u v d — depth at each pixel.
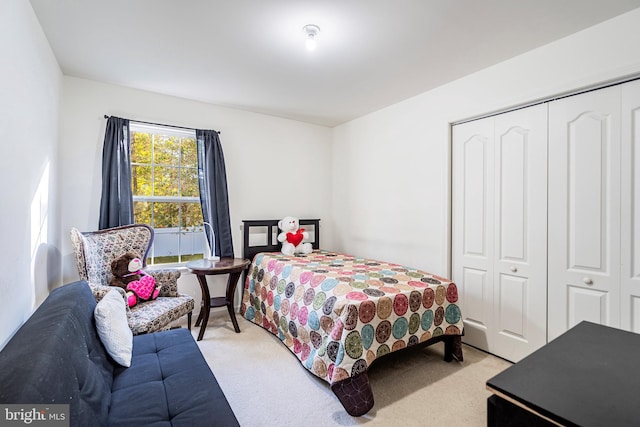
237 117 3.70
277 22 1.96
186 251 3.48
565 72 2.14
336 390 1.88
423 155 3.17
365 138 3.91
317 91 3.13
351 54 2.38
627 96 1.94
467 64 2.54
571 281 2.18
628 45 1.87
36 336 1.08
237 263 3.15
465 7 1.81
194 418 1.19
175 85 2.99
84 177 2.84
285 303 2.75
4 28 1.37
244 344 2.74
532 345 2.38
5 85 1.38
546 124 2.30
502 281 2.57
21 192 1.60
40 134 1.98
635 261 1.91
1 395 0.76
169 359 1.69
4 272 1.36
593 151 2.08
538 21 1.95
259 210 3.88
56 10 1.83
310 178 4.29
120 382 1.45
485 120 2.69
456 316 2.46
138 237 2.88
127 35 2.12
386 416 1.83
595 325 1.33
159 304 2.48
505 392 0.84
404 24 1.98
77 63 2.53
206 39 2.17
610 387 0.86
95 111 2.89
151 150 3.29
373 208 3.79
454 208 2.93
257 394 2.02
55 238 2.47
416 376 2.28
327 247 4.45
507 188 2.54
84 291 1.71
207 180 3.41
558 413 0.75
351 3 1.77
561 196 2.22
